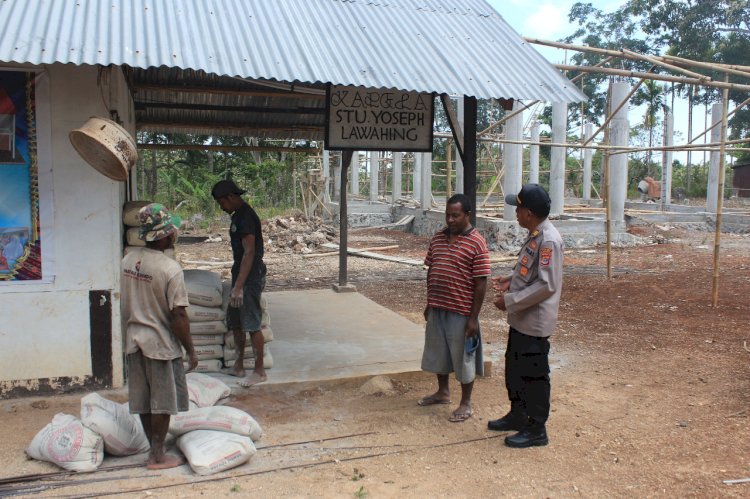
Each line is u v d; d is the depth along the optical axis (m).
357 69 5.43
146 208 3.97
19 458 4.30
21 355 5.26
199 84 8.17
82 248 5.30
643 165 41.22
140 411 4.08
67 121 5.18
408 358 6.43
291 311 8.65
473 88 5.60
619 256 15.99
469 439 4.82
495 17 7.18
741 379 6.28
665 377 6.42
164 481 4.03
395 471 4.25
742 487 3.96
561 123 19.30
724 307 9.62
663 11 36.88
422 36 6.34
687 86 35.84
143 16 5.40
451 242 5.12
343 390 5.79
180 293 3.93
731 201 32.94
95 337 5.39
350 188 38.88
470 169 6.21
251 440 4.51
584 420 5.21
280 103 9.77
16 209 5.16
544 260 4.47
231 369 5.93
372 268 14.71
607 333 8.37
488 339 7.99
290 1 6.37
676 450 4.59
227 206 5.47
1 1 5.09
